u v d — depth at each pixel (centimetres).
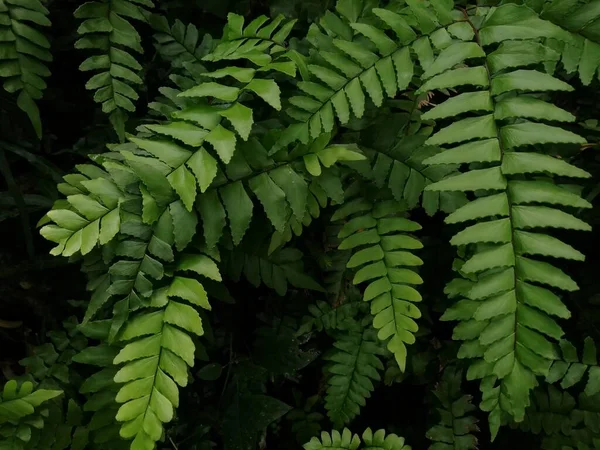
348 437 91
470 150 71
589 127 91
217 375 96
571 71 73
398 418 105
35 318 102
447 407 93
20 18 86
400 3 84
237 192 76
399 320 81
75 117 106
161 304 75
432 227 97
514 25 71
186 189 73
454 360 95
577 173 69
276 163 78
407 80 76
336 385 95
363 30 76
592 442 87
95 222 74
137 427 72
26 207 98
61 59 102
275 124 83
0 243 101
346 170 85
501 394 73
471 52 72
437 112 72
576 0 72
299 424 100
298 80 85
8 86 88
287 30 82
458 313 80
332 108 78
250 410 94
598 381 85
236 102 75
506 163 70
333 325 96
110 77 88
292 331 98
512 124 71
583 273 95
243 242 88
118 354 73
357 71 77
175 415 89
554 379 87
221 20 103
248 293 103
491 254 70
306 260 97
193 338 84
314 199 84
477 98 71
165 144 74
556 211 69
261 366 97
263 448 99
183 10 102
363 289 96
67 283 101
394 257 83
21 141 99
